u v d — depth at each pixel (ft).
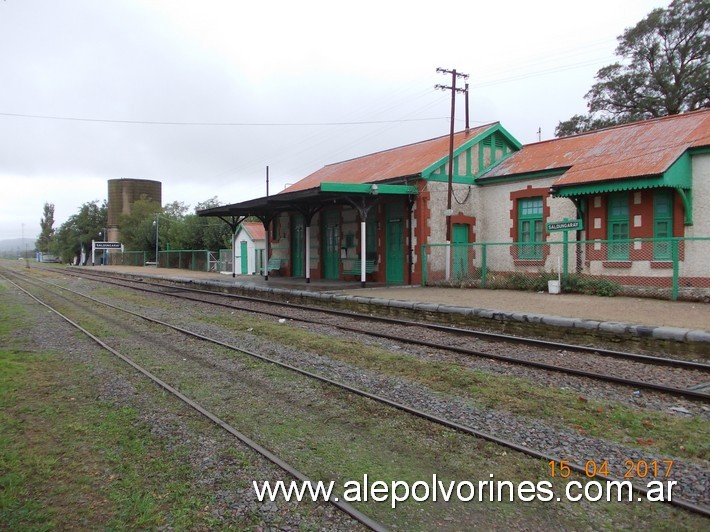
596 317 32.83
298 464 14.58
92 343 32.81
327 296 51.65
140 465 14.49
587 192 46.11
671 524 11.47
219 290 74.49
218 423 17.60
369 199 58.13
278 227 87.25
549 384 22.43
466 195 61.00
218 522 11.55
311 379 23.27
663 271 43.47
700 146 41.73
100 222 270.26
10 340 33.91
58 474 13.88
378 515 11.99
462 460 14.84
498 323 36.04
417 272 58.54
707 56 101.65
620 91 111.24
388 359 26.89
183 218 176.55
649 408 19.22
